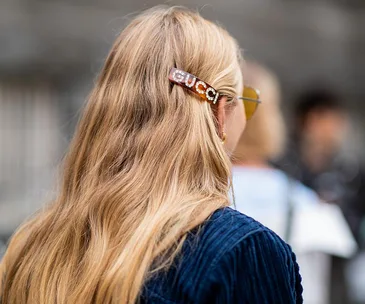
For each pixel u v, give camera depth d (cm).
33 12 654
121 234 128
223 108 143
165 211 126
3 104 652
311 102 423
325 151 413
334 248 252
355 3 918
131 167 135
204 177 133
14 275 148
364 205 399
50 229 146
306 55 872
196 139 134
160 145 133
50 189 175
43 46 661
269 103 246
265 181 237
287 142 420
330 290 270
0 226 584
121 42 148
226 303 118
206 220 126
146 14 154
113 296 123
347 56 918
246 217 128
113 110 141
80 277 132
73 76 668
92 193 137
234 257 120
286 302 123
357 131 926
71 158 148
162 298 120
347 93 911
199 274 119
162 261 122
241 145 241
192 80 138
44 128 661
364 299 369
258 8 812
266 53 830
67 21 666
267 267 122
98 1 675
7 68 651
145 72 141
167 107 136
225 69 144
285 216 237
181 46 141
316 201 266
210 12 751
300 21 863
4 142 649
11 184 639
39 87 666
